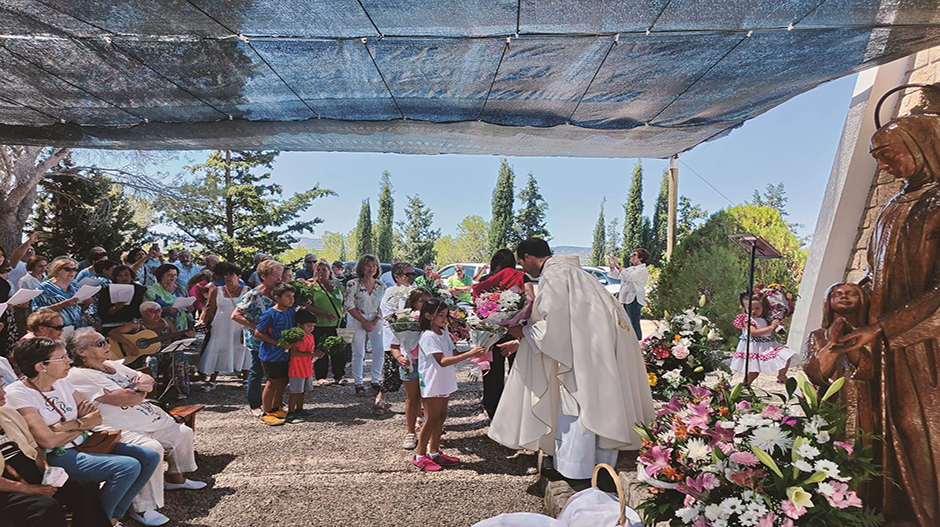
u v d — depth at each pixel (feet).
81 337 14.39
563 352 14.05
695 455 8.80
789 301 23.17
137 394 14.43
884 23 12.76
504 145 23.32
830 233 25.95
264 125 19.75
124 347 21.26
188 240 82.48
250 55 14.30
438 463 17.16
